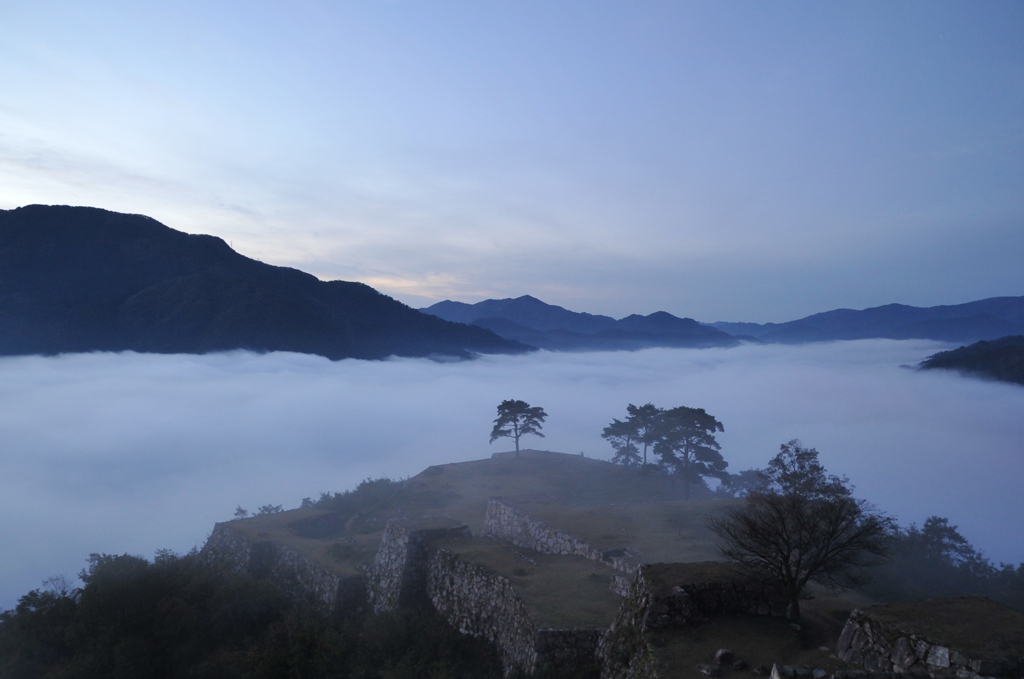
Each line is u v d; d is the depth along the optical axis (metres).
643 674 17.66
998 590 31.11
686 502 45.44
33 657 30.62
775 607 21.34
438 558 34.44
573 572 30.23
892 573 31.45
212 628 32.62
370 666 28.62
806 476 32.53
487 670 26.38
